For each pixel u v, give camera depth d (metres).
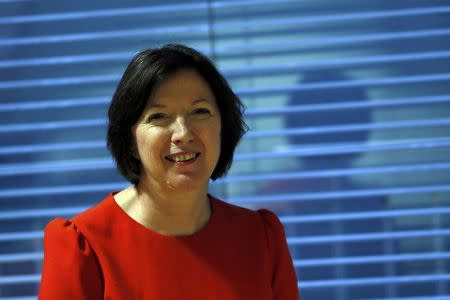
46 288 1.94
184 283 2.01
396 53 4.26
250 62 4.29
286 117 4.29
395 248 4.26
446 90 4.25
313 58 4.28
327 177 4.28
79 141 4.38
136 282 1.97
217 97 1.98
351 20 4.26
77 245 1.97
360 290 4.28
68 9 4.35
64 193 4.38
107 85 4.36
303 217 4.29
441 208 4.25
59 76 4.36
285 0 4.27
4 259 4.39
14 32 4.36
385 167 4.26
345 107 4.26
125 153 2.02
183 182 1.88
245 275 2.08
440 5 4.24
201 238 2.07
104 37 4.34
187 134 1.84
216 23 4.31
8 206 4.39
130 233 2.02
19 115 4.38
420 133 4.25
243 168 4.30
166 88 1.87
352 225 4.27
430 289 4.26
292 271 2.22
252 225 2.16
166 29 4.33
